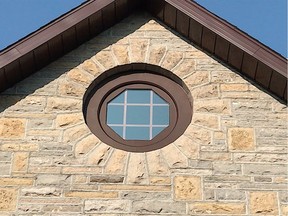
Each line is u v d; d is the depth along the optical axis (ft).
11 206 30.60
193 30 35.29
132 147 32.65
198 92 34.06
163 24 36.68
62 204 30.63
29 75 34.55
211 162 31.91
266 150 32.35
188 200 30.81
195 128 32.91
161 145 32.76
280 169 31.83
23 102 33.63
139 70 35.37
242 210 30.66
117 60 35.14
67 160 31.86
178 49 35.63
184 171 31.60
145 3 36.68
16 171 31.53
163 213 30.42
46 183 31.19
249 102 33.88
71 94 33.96
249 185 31.32
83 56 35.32
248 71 34.53
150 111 34.12
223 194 31.01
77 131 32.73
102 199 30.76
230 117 33.32
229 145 32.42
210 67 34.99
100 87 34.86
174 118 33.83
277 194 31.12
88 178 31.32
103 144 32.42
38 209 30.53
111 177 31.35
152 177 31.37
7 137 32.50
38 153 32.07
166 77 35.17
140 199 30.76
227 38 34.22
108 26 36.35
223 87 34.32
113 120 33.76
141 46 35.65
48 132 32.71
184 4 35.17
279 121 33.30
